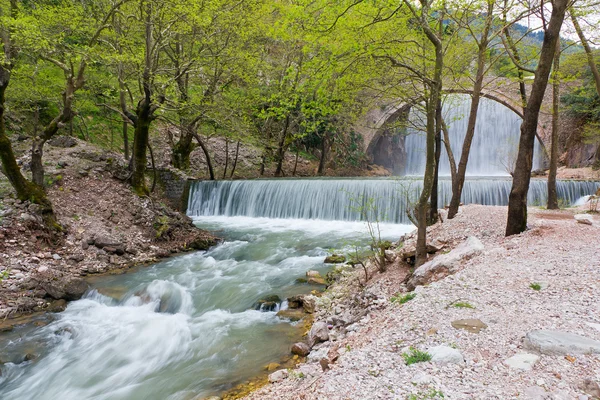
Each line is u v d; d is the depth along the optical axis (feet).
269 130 82.28
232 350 19.02
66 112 35.68
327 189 54.90
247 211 59.67
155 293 26.63
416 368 10.39
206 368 17.52
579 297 13.97
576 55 43.19
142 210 42.73
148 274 31.24
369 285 23.91
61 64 35.96
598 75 37.73
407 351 11.41
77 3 47.93
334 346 16.42
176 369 17.65
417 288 17.92
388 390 9.57
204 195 61.72
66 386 16.81
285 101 32.91
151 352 19.38
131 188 45.83
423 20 20.58
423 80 23.75
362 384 10.07
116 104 62.69
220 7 42.96
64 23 38.58
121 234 37.78
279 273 31.19
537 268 17.67
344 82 27.09
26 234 31.27
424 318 13.83
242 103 59.47
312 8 21.93
